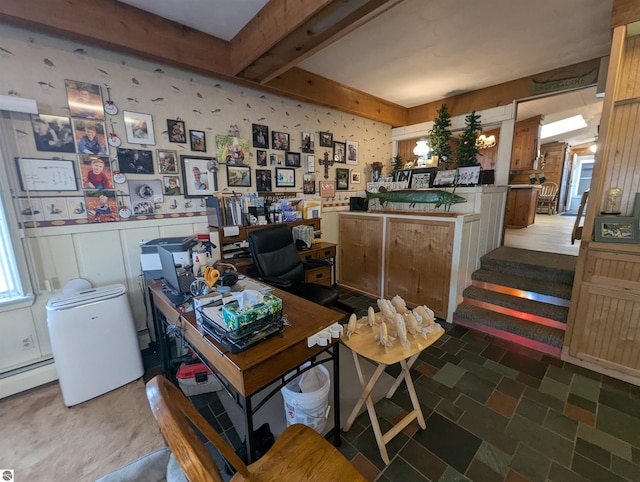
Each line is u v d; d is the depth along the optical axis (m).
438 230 2.84
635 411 1.69
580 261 2.05
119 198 2.23
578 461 1.38
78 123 2.01
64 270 2.06
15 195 1.84
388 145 4.62
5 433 1.62
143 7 1.96
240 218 2.72
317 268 3.15
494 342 2.47
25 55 1.81
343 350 2.48
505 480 1.30
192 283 1.61
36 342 1.99
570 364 2.16
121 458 1.47
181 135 2.49
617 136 2.02
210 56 2.34
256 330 1.17
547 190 8.52
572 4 1.97
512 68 3.02
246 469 0.89
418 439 1.53
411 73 3.13
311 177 3.59
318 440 1.05
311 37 1.85
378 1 1.51
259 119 3.00
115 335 1.94
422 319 1.63
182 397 0.80
